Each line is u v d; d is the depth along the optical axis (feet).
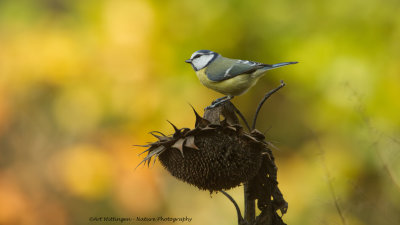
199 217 38.91
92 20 40.57
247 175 17.61
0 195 38.81
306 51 37.86
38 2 43.01
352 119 35.45
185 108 39.14
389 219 25.11
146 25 39.32
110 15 39.68
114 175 39.17
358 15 37.81
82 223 39.24
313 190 33.30
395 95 35.96
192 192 40.04
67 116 40.86
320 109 37.58
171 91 39.45
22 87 40.73
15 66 40.47
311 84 37.93
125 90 39.58
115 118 40.40
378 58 37.01
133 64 39.40
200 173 17.42
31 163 40.42
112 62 39.65
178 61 39.45
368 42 37.40
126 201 39.06
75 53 40.22
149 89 39.45
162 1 39.83
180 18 39.68
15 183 39.70
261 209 19.29
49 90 41.29
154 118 39.42
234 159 17.30
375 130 27.04
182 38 39.68
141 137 39.52
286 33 38.88
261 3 38.78
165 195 39.99
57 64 39.88
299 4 38.88
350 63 36.73
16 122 40.91
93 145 40.16
